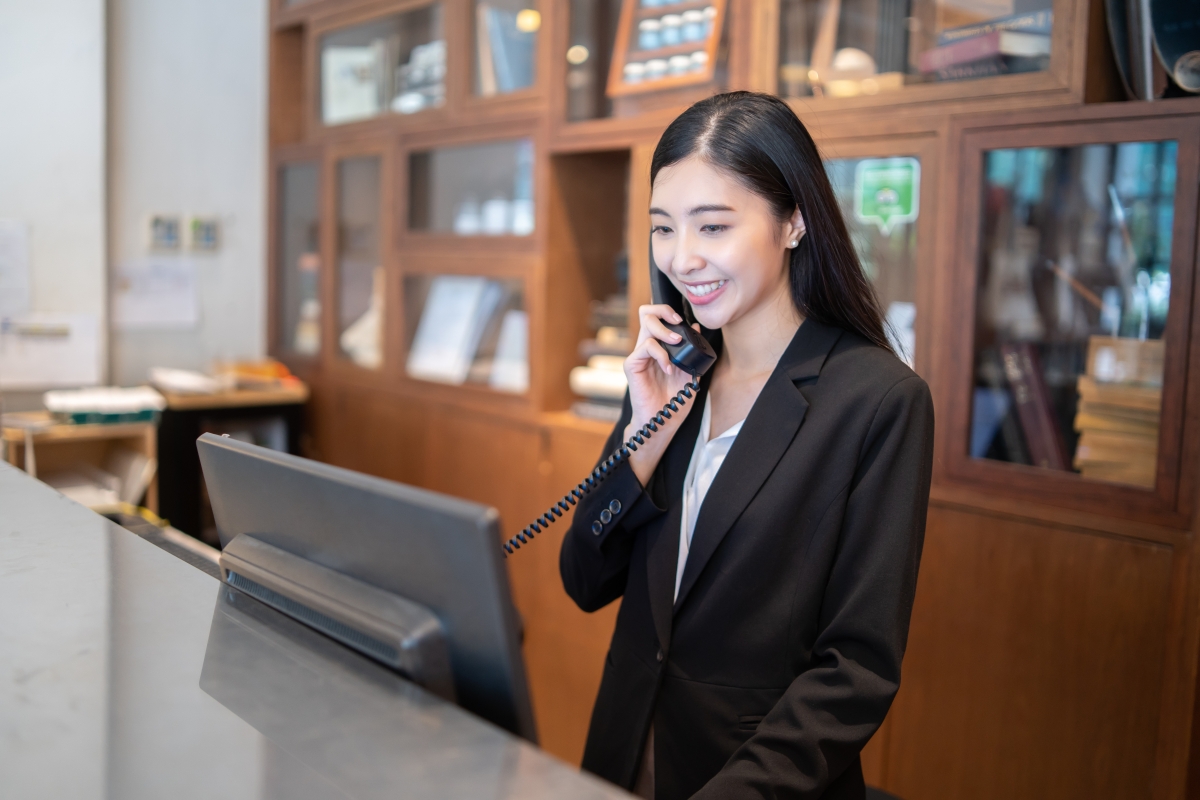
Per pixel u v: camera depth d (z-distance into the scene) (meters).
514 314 2.82
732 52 2.17
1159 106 1.58
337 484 0.73
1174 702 1.61
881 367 1.10
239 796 0.53
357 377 3.46
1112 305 1.68
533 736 0.67
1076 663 1.73
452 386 3.01
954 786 1.90
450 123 2.96
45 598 0.84
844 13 1.98
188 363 3.87
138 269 3.71
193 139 3.80
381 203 3.31
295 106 3.95
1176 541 1.60
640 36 2.39
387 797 0.53
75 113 3.37
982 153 1.80
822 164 1.12
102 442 3.52
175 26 3.72
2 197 3.27
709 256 1.09
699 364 1.19
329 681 0.68
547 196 2.66
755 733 1.05
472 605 0.65
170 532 1.55
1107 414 1.70
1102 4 1.68
